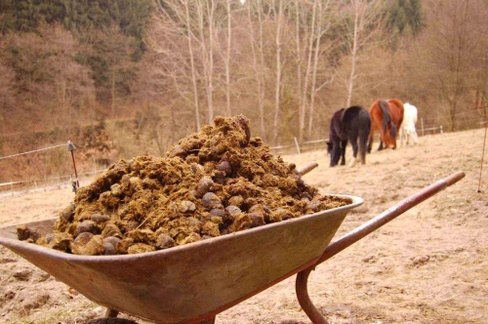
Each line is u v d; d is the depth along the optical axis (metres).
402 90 35.84
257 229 2.31
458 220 6.47
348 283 4.71
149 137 31.95
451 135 22.59
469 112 32.34
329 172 12.60
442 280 4.52
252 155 3.23
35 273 5.55
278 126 34.03
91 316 4.22
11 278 5.41
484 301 3.97
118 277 2.16
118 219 2.56
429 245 5.58
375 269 4.99
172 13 42.00
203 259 2.21
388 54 37.59
